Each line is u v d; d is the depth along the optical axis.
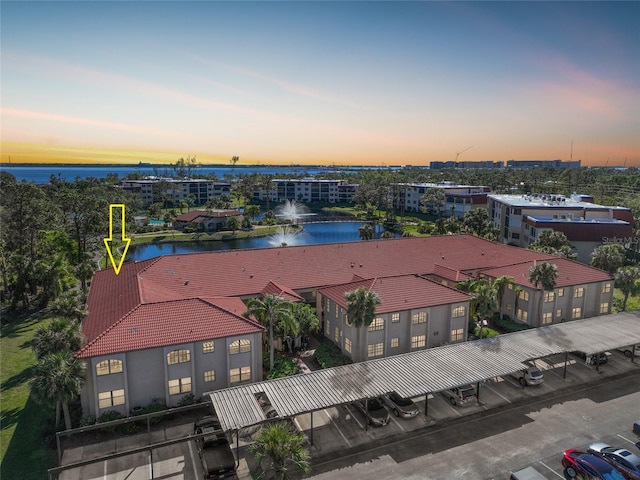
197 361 37.56
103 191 147.25
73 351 34.28
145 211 190.00
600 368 44.34
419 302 47.28
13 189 81.19
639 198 173.38
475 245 70.50
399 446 32.31
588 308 57.31
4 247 78.50
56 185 157.62
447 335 48.88
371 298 42.12
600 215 107.25
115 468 29.92
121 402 35.62
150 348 35.44
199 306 40.38
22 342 52.66
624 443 32.53
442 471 29.59
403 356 39.34
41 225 85.19
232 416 30.28
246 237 141.75
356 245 64.62
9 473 29.45
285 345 48.19
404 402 36.53
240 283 53.47
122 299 43.06
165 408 36.09
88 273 66.19
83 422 34.19
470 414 36.47
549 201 119.38
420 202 192.00
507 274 59.03
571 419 35.62
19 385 41.97
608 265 64.62
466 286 54.16
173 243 132.88
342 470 29.73
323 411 36.78
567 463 29.23
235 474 29.00
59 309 39.22
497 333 52.59
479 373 36.47
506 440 32.94
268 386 34.19
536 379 40.47
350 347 45.72
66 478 28.84
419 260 64.06
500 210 121.75
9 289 72.19
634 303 64.25
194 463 30.48
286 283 54.84
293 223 165.88
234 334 38.09
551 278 51.91
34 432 34.19
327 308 50.84
